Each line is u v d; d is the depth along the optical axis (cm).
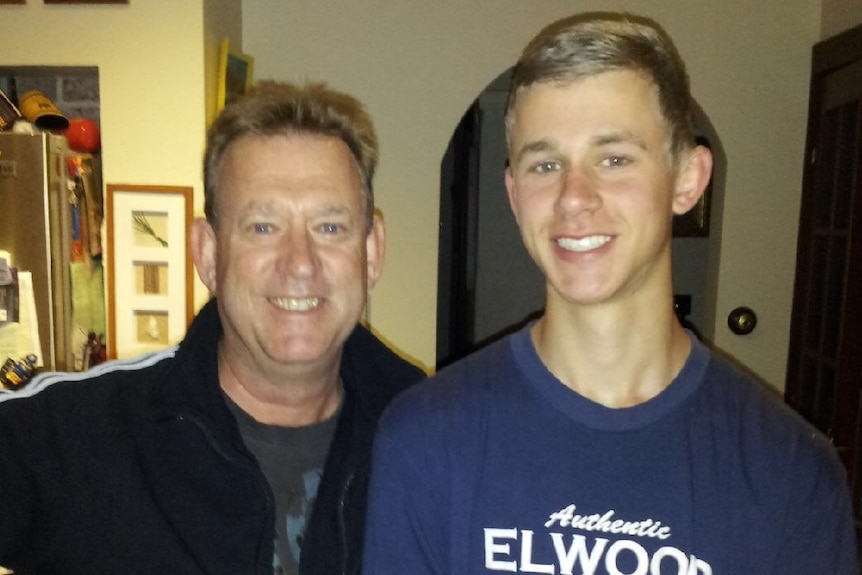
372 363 133
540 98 93
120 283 224
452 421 101
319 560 115
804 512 95
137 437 117
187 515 113
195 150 221
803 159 263
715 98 262
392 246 267
